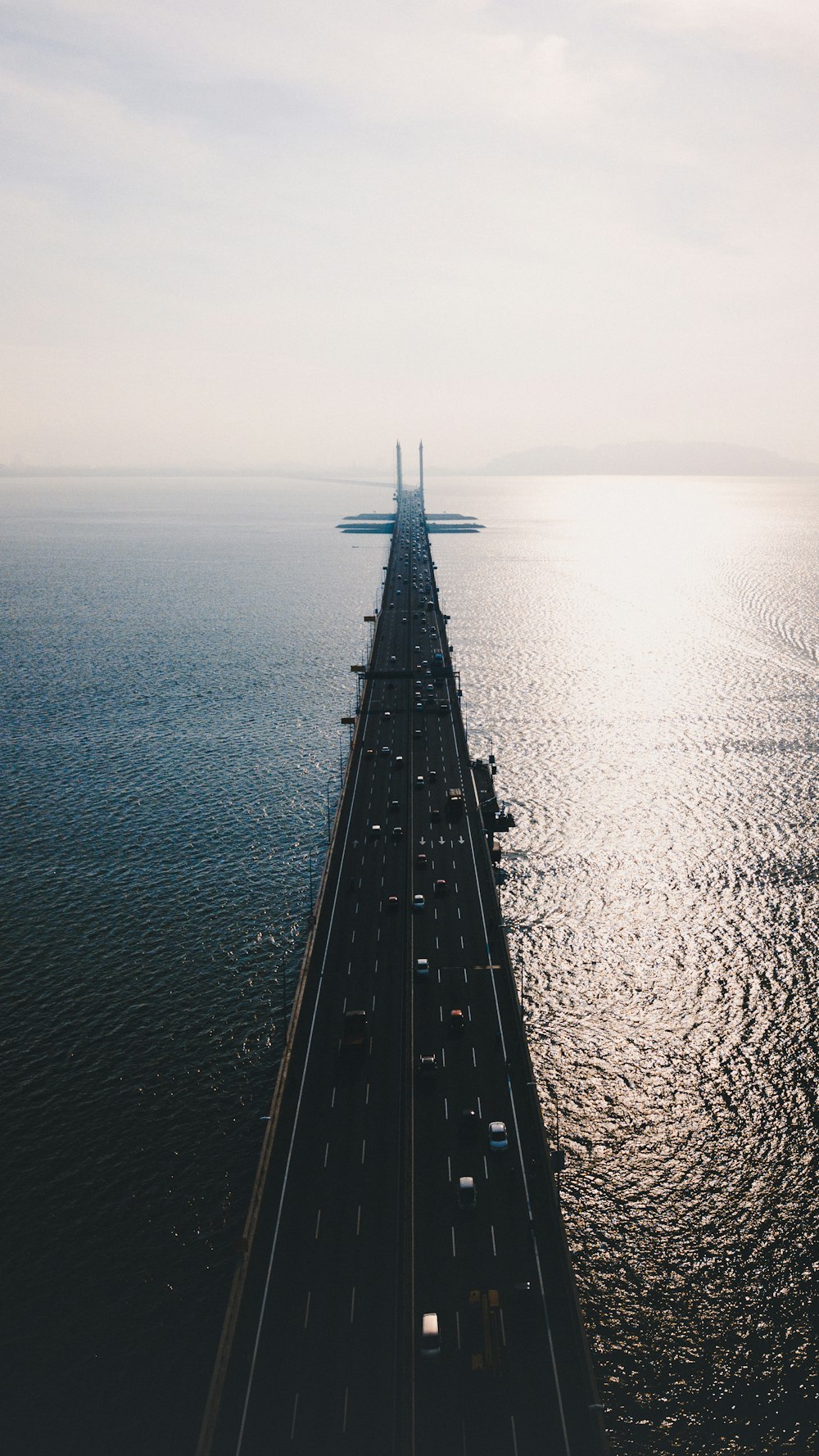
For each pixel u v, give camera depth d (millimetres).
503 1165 75938
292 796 176250
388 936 110938
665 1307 74812
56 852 150125
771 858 149375
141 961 118250
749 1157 89438
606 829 162250
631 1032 107062
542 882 142500
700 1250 79812
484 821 149500
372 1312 63062
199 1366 67625
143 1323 70812
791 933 126688
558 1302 64000
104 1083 96000
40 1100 93375
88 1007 108500
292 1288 64938
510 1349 60594
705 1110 95312
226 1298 72938
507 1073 87000
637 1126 93250
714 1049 104125
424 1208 71688
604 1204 84375
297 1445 54531
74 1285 73875
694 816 167000
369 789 158750
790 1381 69000
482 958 106000
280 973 116125
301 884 140125
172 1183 83500
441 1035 92438
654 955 122125
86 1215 80125
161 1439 62625
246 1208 81125
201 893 136625
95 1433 63156
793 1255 79250
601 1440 54688
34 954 119438
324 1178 74812
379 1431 55219
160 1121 90812
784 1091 97750
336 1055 89812
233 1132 89625
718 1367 70062
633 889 140000
